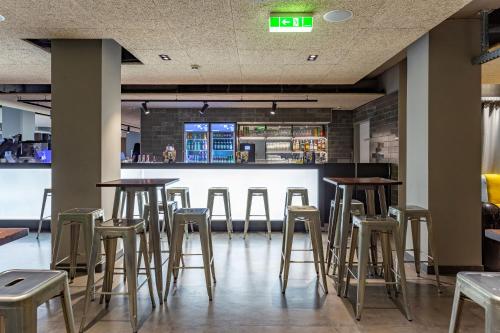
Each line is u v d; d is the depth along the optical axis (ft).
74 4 9.64
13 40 12.85
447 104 12.69
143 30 11.57
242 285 11.49
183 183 19.89
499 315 4.63
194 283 11.68
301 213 10.96
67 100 12.68
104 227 8.73
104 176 12.96
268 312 9.50
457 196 12.73
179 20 10.71
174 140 30.35
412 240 13.01
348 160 30.42
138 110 31.55
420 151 13.30
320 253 10.98
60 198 12.78
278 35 12.01
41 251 15.29
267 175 19.90
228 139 30.25
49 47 13.80
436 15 10.38
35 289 4.94
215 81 19.74
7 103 26.58
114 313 9.41
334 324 8.83
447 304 10.07
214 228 19.93
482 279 5.31
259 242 17.28
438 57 12.70
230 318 9.14
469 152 12.71
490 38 12.20
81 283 11.52
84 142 12.71
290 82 19.93
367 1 9.46
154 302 9.84
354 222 10.09
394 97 21.07
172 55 14.44
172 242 10.34
